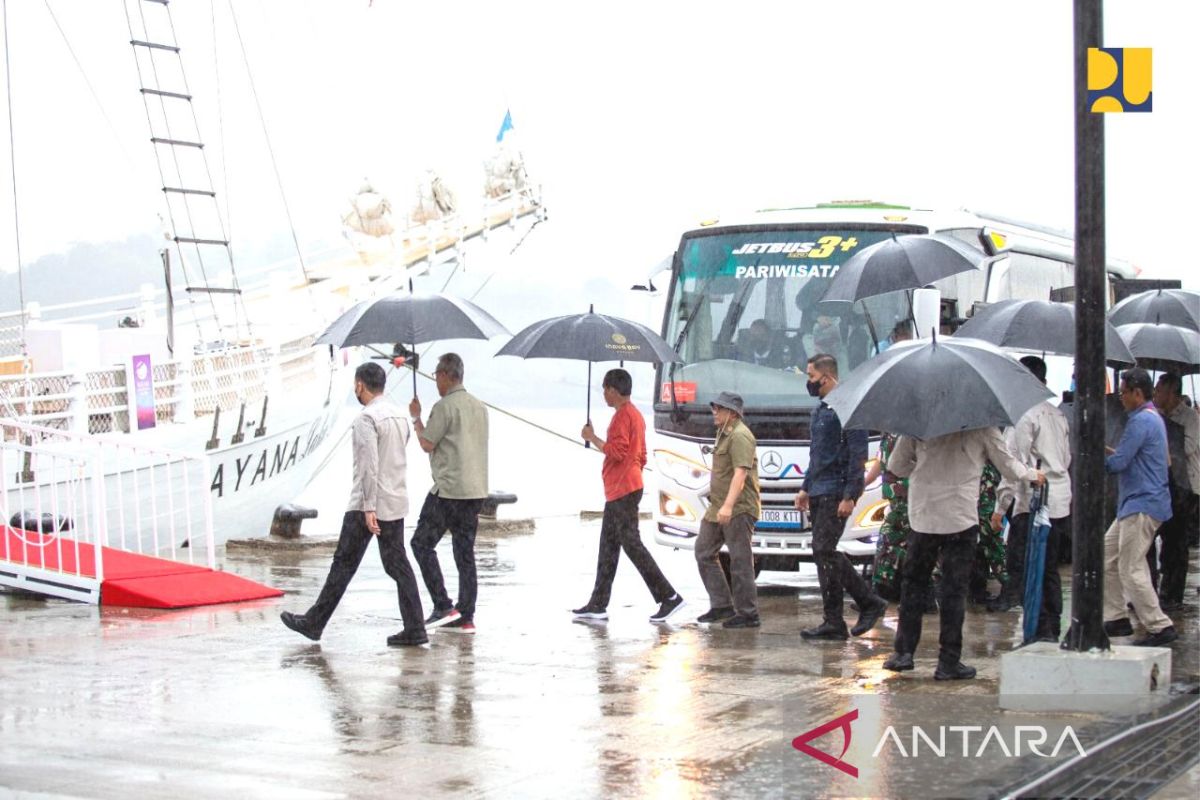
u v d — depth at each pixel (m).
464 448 11.68
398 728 8.02
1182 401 12.83
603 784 6.81
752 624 11.93
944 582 9.35
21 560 13.68
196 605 13.05
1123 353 11.17
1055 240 18.64
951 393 8.59
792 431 14.07
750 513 11.90
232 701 8.79
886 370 8.74
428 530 11.75
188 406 19.56
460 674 9.72
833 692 8.98
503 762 7.24
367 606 13.34
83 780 6.84
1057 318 11.11
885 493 12.91
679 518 14.57
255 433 21.84
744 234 14.95
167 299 21.53
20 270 19.86
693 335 14.80
